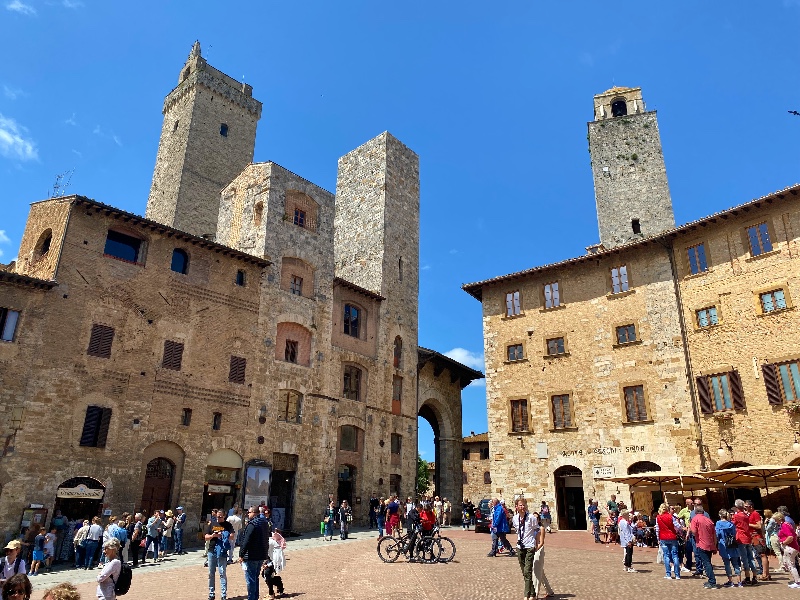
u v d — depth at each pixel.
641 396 36.31
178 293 34.09
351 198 54.00
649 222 48.56
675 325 36.12
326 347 41.53
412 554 23.44
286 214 41.72
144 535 26.41
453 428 53.94
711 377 34.03
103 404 29.59
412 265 52.25
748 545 18.25
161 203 64.38
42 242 32.72
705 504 32.75
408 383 48.12
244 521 29.23
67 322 29.30
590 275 40.62
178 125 66.25
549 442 38.78
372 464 42.50
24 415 26.98
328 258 43.75
